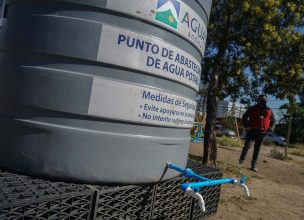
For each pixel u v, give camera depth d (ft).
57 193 7.77
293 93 27.53
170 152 10.42
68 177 8.80
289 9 24.64
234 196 18.34
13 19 9.39
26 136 8.90
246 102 29.58
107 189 8.73
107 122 8.96
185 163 11.69
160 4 9.34
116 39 8.82
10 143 9.07
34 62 8.94
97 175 8.95
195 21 10.55
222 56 25.93
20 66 9.04
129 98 9.09
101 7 8.71
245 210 16.17
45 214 7.47
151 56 9.32
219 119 73.61
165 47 9.57
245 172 27.40
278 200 19.15
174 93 10.19
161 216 10.59
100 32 8.68
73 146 8.71
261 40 23.91
